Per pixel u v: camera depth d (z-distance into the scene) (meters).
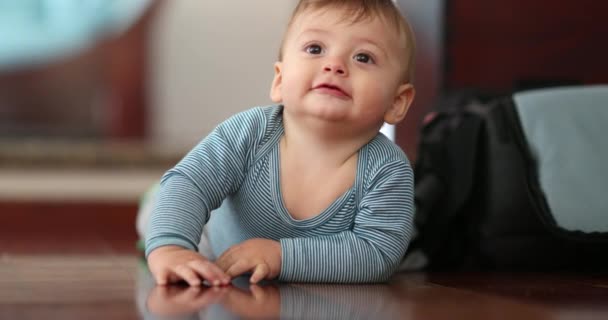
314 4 1.15
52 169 2.96
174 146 3.19
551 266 1.40
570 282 1.19
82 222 2.95
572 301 0.94
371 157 1.15
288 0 3.27
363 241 1.11
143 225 1.61
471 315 0.80
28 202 2.93
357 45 1.12
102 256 1.70
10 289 1.02
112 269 1.34
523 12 2.12
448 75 2.11
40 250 1.90
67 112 3.23
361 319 0.76
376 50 1.13
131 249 1.95
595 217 1.31
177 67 3.27
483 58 2.11
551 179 1.35
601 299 0.97
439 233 1.44
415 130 2.11
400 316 0.78
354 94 1.11
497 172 1.40
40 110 3.22
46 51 3.21
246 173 1.16
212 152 1.15
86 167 2.98
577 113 1.42
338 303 0.87
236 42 3.28
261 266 1.04
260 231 1.17
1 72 3.19
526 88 1.78
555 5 2.12
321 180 1.14
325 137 1.13
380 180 1.13
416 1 2.16
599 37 2.12
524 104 1.44
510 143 1.40
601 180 1.35
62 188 2.96
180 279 1.04
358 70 1.12
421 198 1.43
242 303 0.86
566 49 2.12
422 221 1.43
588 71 2.12
